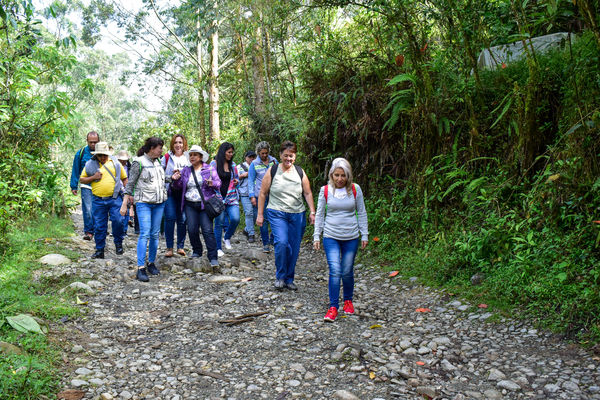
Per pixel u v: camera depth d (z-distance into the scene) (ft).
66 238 26.27
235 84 65.41
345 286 15.74
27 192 27.37
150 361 12.26
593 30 13.21
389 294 17.78
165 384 11.03
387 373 11.39
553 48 19.21
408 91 21.27
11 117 28.66
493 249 16.47
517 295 14.79
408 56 22.29
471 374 11.22
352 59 26.25
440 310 15.48
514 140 18.90
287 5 32.45
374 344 13.12
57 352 12.01
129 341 13.56
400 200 23.13
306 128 31.32
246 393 10.68
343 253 15.72
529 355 11.79
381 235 23.17
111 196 22.95
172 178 22.29
